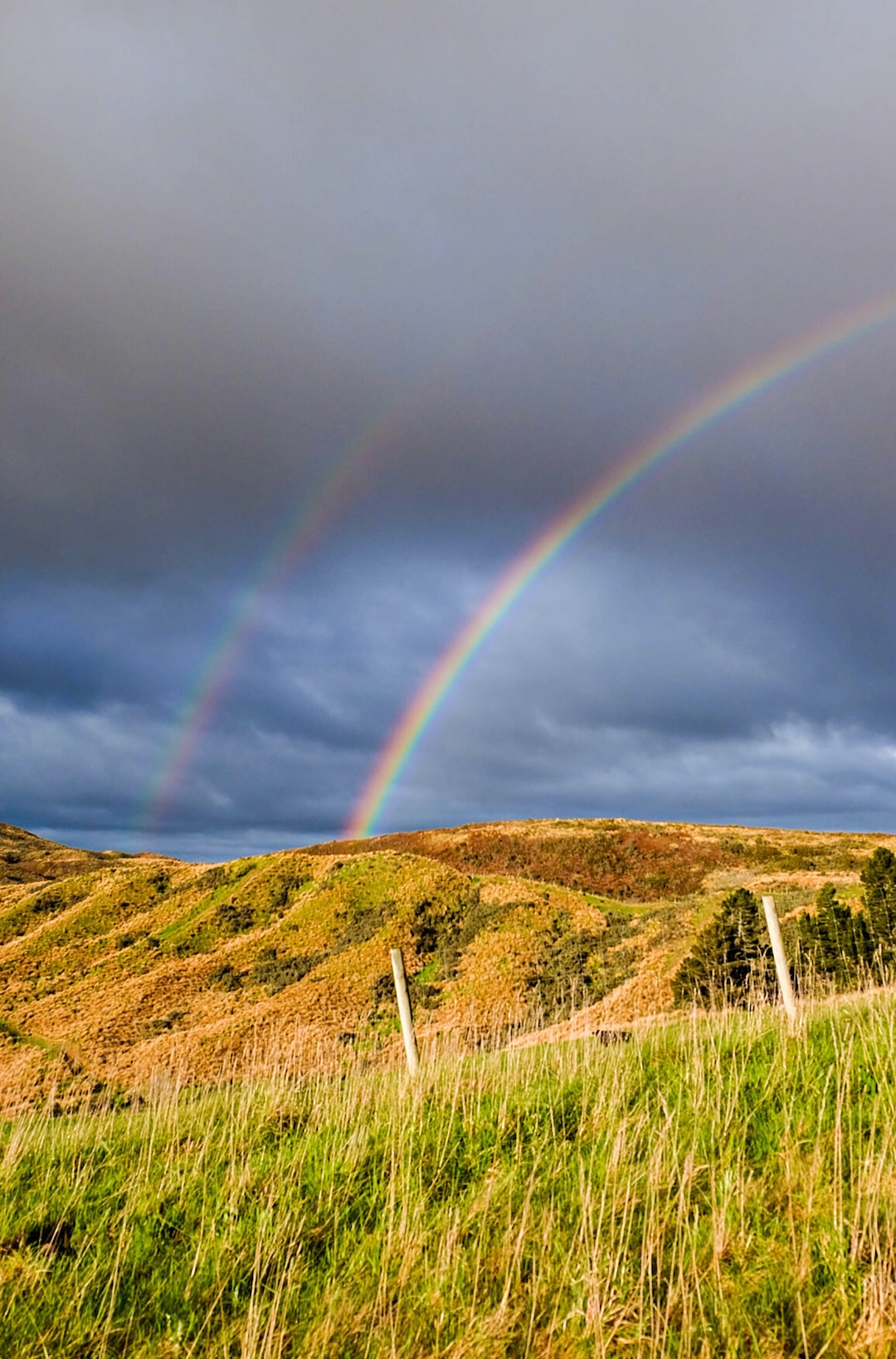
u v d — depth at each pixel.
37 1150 6.30
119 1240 4.30
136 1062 36.94
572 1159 4.89
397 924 54.69
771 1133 4.92
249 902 66.69
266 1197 4.77
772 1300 3.36
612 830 101.44
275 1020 41.66
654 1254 3.74
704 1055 6.42
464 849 97.81
